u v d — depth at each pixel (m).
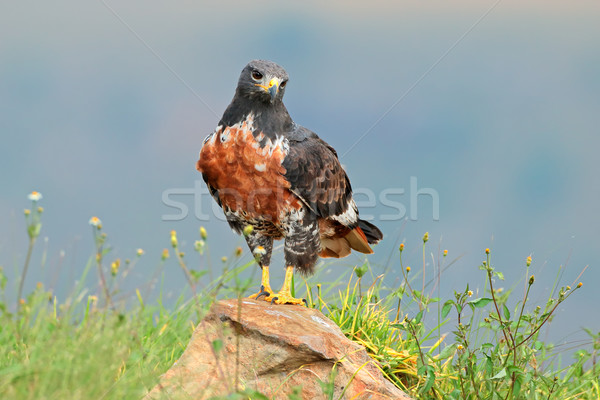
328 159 11.47
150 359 8.55
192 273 7.27
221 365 8.81
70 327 7.92
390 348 10.41
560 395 9.88
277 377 8.90
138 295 8.55
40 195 7.68
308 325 9.39
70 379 7.21
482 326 9.18
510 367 8.88
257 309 9.48
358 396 8.76
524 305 9.13
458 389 9.53
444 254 10.52
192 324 10.65
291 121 11.32
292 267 11.25
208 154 10.84
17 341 8.26
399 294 9.93
